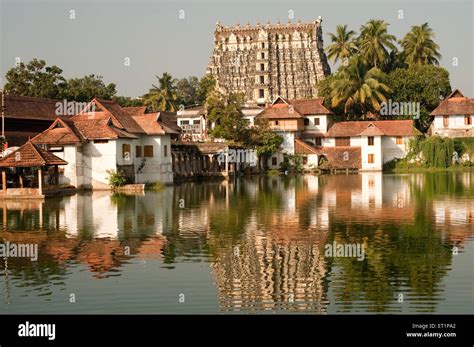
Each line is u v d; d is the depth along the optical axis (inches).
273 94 6343.5
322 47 6624.0
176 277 987.9
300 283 951.6
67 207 1910.7
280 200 2073.1
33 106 3132.4
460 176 3361.2
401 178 3304.6
